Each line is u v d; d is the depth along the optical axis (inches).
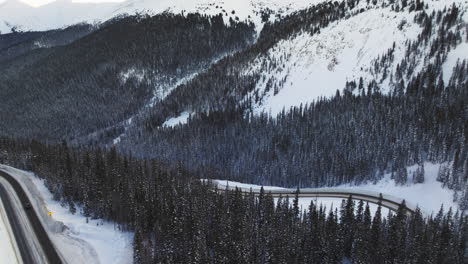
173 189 3587.6
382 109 5954.7
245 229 2982.3
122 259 2785.4
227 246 2822.3
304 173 5497.1
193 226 3021.7
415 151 4699.8
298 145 6082.7
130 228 3181.6
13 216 3277.6
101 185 3634.4
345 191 4458.7
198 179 4542.3
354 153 5349.4
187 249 2866.6
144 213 3154.5
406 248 2938.0
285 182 5541.3
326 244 2984.7
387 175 4749.0
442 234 3009.4
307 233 3004.4
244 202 3427.7
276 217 3216.0
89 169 3924.7
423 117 5280.5
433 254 2837.1
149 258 2738.7
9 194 3713.1
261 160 6151.6
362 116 5974.4
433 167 4414.4
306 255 2888.8
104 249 2893.7
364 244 2945.4
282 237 2940.5
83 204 3565.5
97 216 3388.3
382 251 2901.1
